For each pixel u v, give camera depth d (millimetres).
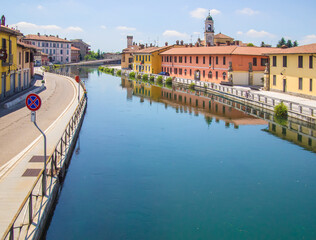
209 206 15133
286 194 16438
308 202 15617
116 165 20125
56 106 33844
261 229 13289
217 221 13867
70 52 152500
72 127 22891
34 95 11625
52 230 12836
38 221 10469
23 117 27500
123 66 122875
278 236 12820
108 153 22453
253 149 23812
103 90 61656
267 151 23312
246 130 29656
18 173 14328
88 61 162875
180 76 79688
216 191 16672
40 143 19391
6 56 33625
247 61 60438
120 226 13328
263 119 34562
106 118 34469
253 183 17719
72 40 184125
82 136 26797
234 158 21766
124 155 22078
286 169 19797
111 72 113562
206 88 60719
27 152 17500
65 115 28812
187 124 32000
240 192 16609
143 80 87812
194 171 19344
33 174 14250
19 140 20000
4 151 17625
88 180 17719
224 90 53156
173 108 41562
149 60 91688
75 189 16500
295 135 27844
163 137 26922
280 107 35375
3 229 9852
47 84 56594
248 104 43875
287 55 46188
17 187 12852
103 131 28609
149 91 60938
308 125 31234
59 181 15750
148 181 17797
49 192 12766
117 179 17953
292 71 45094
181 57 78625
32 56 59344
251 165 20438
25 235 9617
